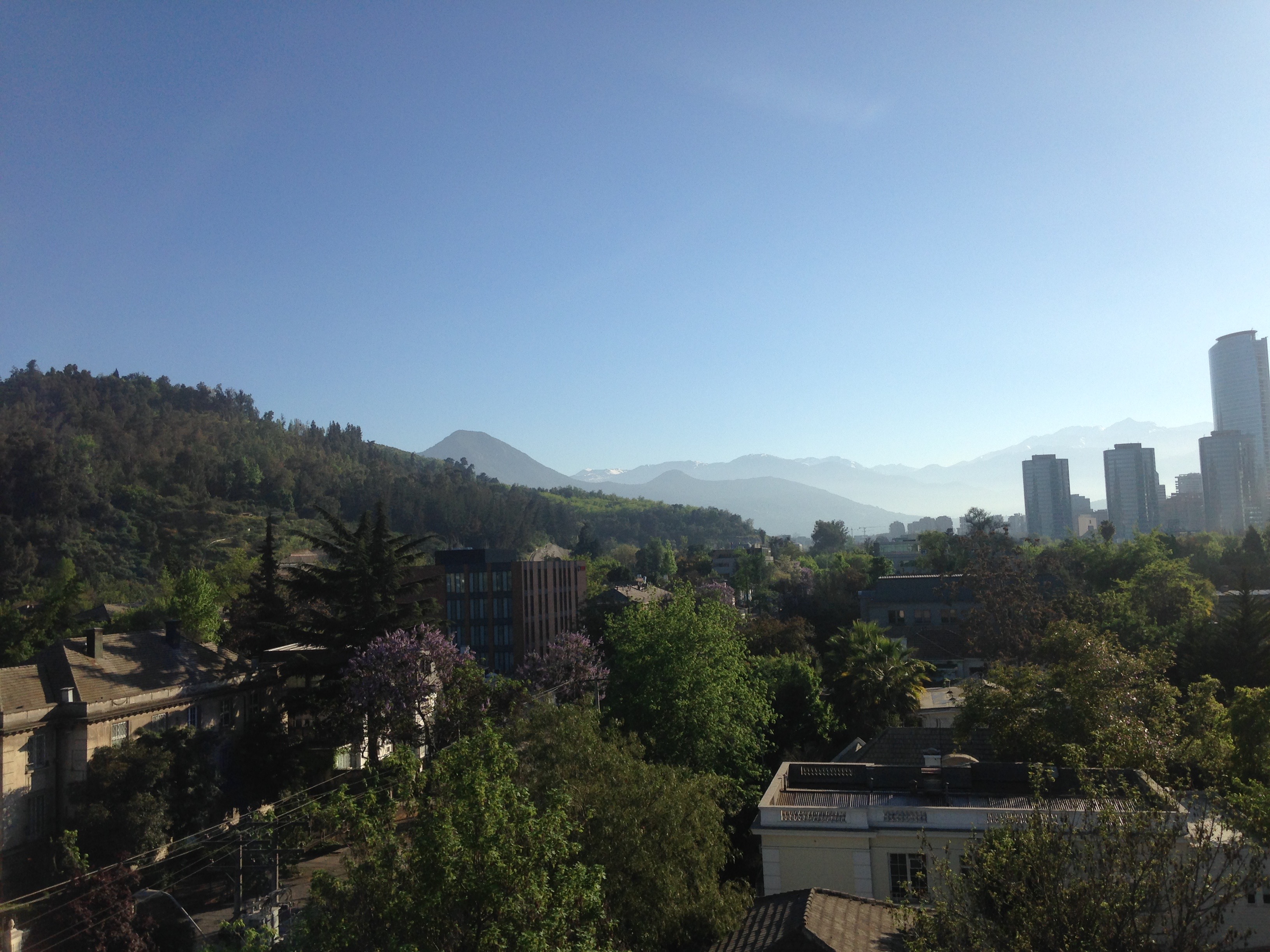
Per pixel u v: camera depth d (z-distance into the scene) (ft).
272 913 90.02
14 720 114.93
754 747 136.15
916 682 161.27
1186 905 42.73
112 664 138.00
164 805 119.75
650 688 133.80
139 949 87.66
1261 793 68.44
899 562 648.79
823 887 78.13
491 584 312.50
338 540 165.99
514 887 42.91
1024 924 41.37
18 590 389.60
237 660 164.04
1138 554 281.95
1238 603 166.91
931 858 61.57
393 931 43.14
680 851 68.54
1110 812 45.96
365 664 143.54
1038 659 136.05
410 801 52.29
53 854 110.93
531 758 76.07
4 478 483.51
